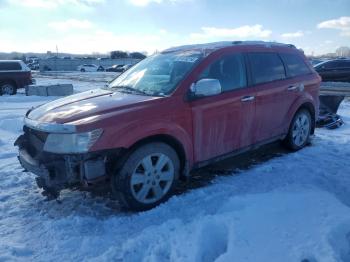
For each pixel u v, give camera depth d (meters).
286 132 5.74
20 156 4.11
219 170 5.15
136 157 3.80
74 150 3.50
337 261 2.54
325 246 2.73
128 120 3.72
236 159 5.64
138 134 3.74
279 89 5.38
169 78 4.45
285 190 4.10
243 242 2.87
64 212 3.96
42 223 3.71
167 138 4.09
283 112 5.57
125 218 3.75
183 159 4.27
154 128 3.85
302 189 4.11
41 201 4.24
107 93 4.57
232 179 4.79
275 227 3.07
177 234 3.14
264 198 3.68
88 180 3.59
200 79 4.36
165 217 3.76
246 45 5.16
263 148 6.18
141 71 5.03
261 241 2.88
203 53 4.68
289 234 2.97
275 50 5.62
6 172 5.17
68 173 3.59
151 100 4.00
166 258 2.93
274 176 4.86
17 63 19.23
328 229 2.97
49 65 68.81
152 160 3.98
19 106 13.57
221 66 4.66
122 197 3.82
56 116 3.79
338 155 5.78
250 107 4.90
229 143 4.75
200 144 4.38
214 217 3.28
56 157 3.62
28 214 3.92
